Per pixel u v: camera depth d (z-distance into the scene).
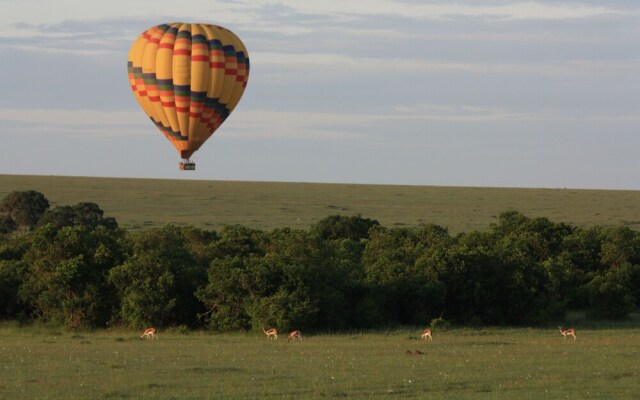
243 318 145.62
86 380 92.12
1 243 187.00
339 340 131.25
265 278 145.50
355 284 155.88
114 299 152.50
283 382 91.50
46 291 154.00
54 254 158.25
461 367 101.00
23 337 137.62
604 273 190.75
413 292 158.12
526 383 91.69
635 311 185.50
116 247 162.75
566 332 134.25
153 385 89.62
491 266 162.12
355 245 199.75
